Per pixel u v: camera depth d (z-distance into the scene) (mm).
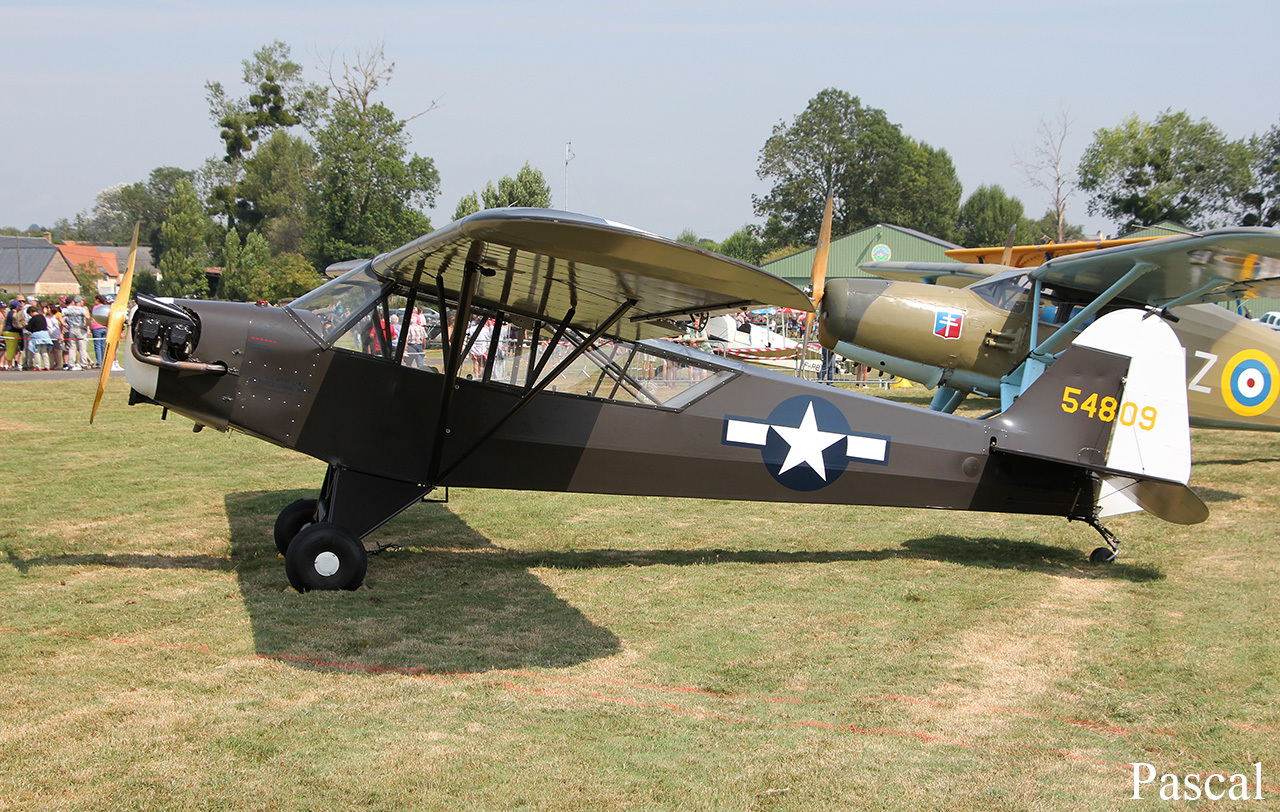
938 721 3762
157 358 5215
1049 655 4582
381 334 5617
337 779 3070
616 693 3957
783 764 3309
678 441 6141
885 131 79250
